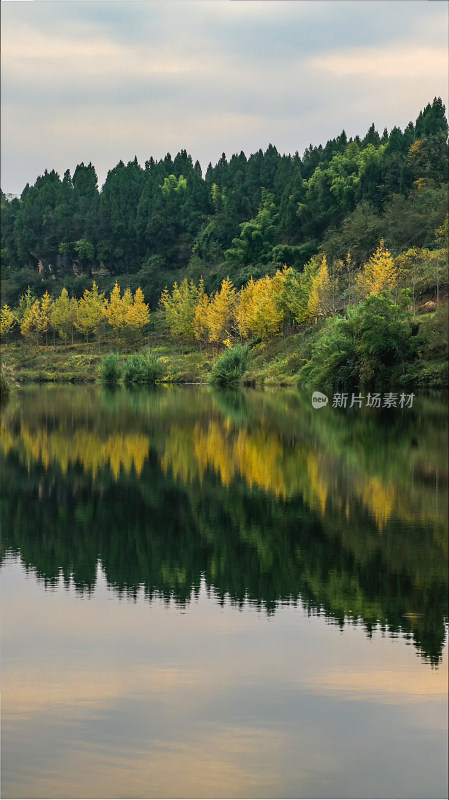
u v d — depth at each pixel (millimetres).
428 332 71188
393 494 23516
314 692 11312
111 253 194125
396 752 9992
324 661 12203
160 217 188750
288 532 19203
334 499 22844
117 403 62656
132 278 184250
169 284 174125
